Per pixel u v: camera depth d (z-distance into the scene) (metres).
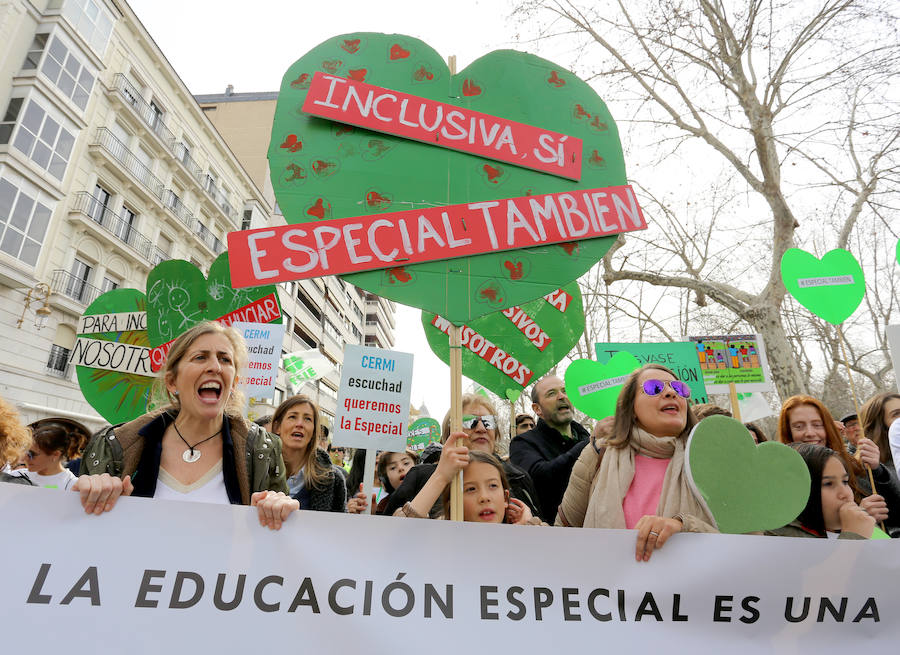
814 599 1.82
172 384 1.98
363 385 3.38
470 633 1.66
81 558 1.56
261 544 1.67
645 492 2.13
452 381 2.10
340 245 2.18
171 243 24.72
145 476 1.80
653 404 2.21
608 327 12.23
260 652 1.55
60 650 1.46
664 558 1.83
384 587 1.68
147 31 22.25
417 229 2.24
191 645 1.53
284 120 2.36
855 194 8.95
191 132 26.22
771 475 1.91
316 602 1.63
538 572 1.77
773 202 8.45
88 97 18.83
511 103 2.55
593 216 2.40
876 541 1.91
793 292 3.47
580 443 3.40
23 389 16.45
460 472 1.96
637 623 1.74
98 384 4.21
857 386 19.47
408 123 2.40
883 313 16.06
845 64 7.95
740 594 1.80
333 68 2.46
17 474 2.98
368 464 3.28
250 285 2.08
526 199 2.36
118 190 20.98
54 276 17.67
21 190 16.23
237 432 1.94
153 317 4.31
